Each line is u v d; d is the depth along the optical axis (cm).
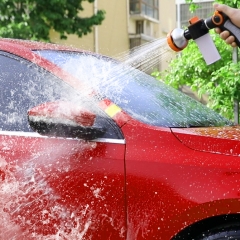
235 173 330
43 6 1591
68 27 1644
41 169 359
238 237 333
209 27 368
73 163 354
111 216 345
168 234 335
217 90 717
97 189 348
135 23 3048
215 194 327
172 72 827
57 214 353
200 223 340
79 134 353
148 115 379
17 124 379
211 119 431
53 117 350
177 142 349
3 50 408
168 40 383
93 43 2441
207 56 376
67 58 420
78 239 350
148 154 346
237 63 708
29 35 1538
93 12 2381
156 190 338
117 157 348
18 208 361
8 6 1541
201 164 336
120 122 358
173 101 431
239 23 357
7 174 366
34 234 358
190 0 830
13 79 397
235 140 347
